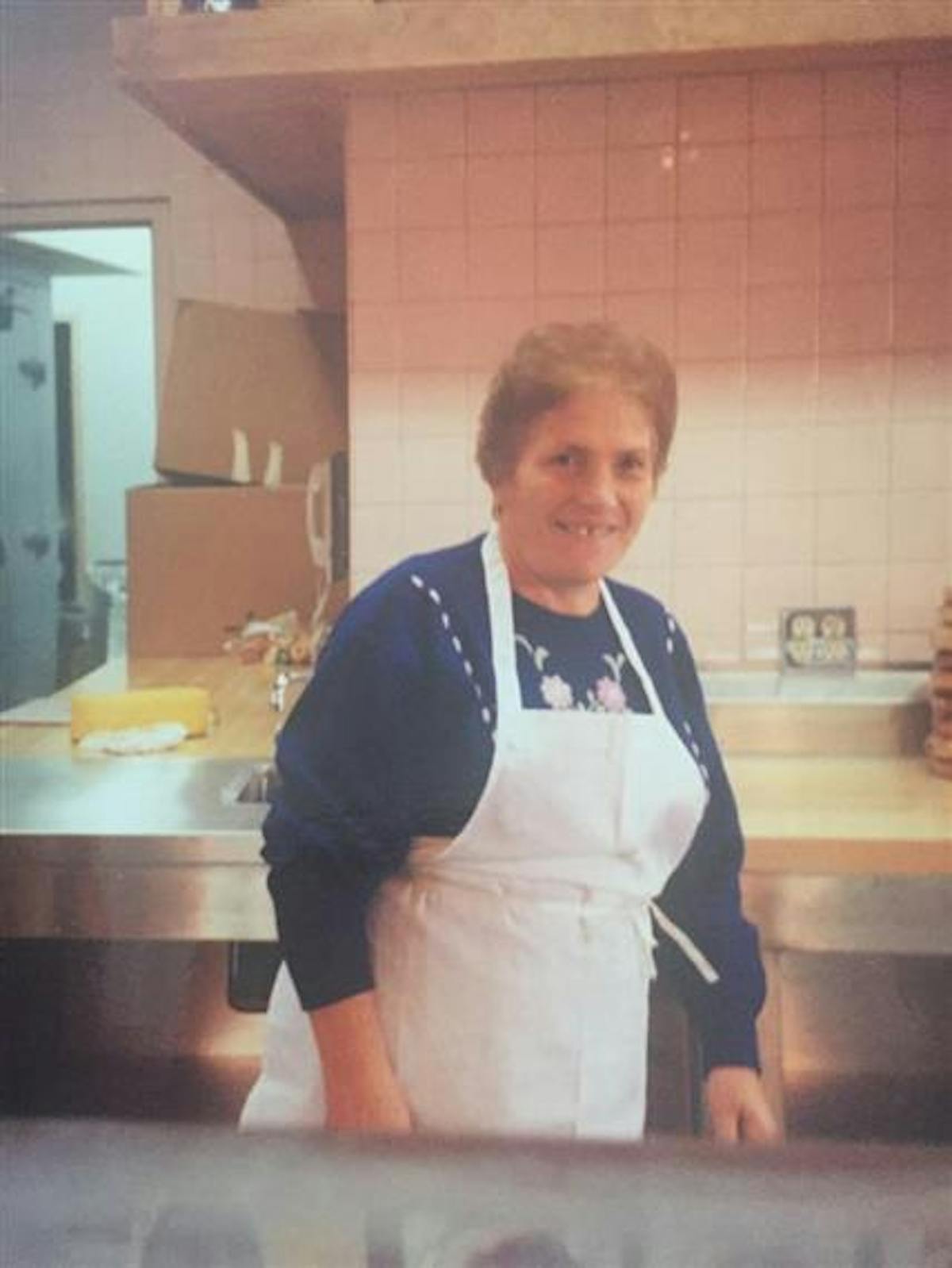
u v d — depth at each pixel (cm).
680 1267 48
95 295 182
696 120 174
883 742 173
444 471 180
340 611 191
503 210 177
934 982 162
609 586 121
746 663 182
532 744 114
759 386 178
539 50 162
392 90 175
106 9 175
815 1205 51
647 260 177
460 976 118
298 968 115
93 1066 160
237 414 188
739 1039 125
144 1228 50
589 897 118
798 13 159
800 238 175
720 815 125
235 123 187
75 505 184
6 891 151
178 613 195
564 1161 54
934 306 175
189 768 172
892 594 180
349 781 113
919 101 172
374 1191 52
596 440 116
